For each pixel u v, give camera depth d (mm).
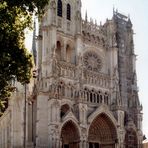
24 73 49438
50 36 116500
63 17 124062
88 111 118062
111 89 127062
